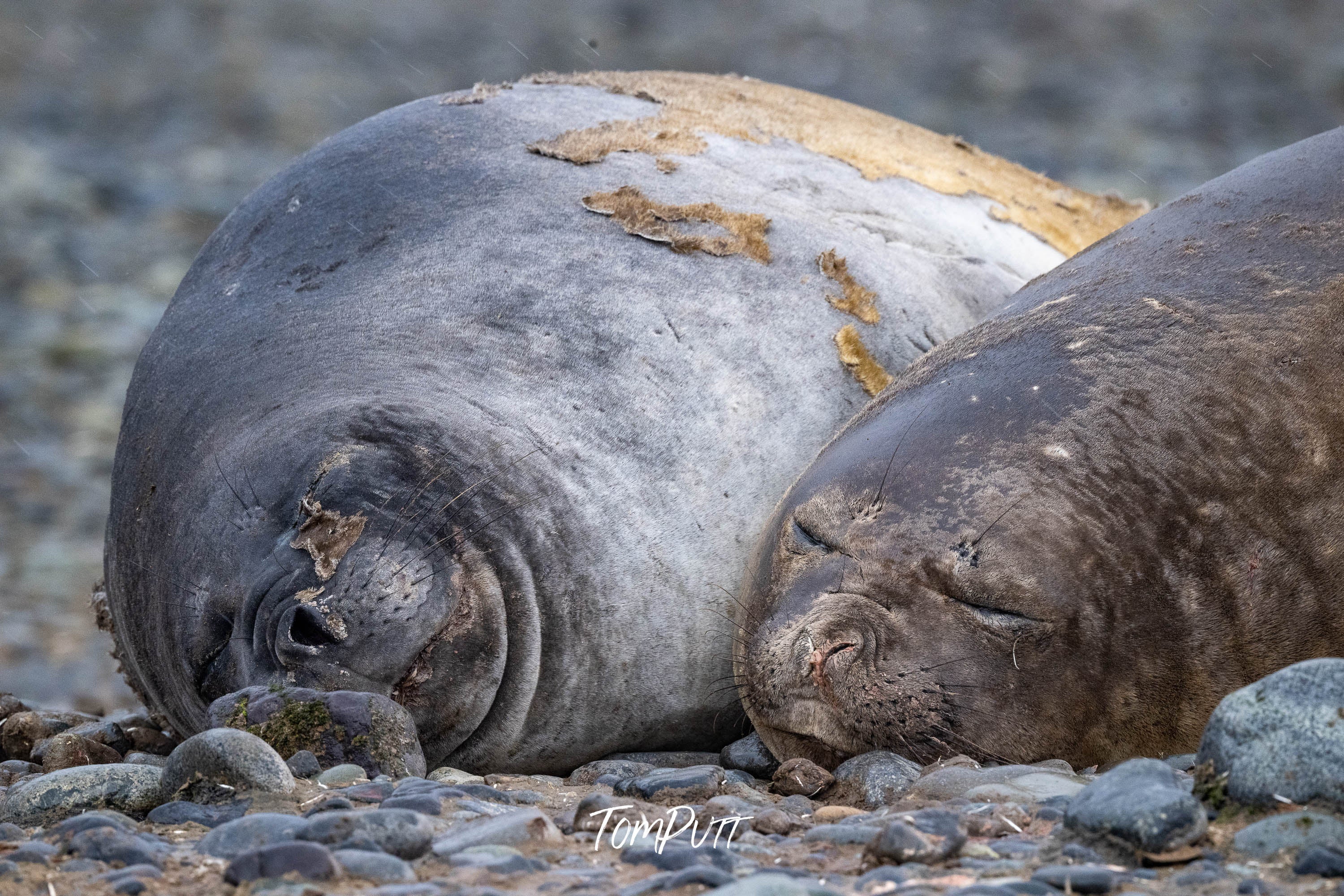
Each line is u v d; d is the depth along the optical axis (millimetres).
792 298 18109
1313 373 14453
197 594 15062
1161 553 13906
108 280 51594
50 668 27703
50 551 34125
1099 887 10141
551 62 85188
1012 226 22906
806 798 13367
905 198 21531
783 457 16984
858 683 13812
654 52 86625
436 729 14711
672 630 15805
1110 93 77500
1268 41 86875
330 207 18266
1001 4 94750
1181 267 15773
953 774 12883
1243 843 10727
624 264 17484
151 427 16547
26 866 11094
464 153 19000
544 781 14305
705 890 10344
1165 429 14227
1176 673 13945
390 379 15570
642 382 16453
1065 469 14086
